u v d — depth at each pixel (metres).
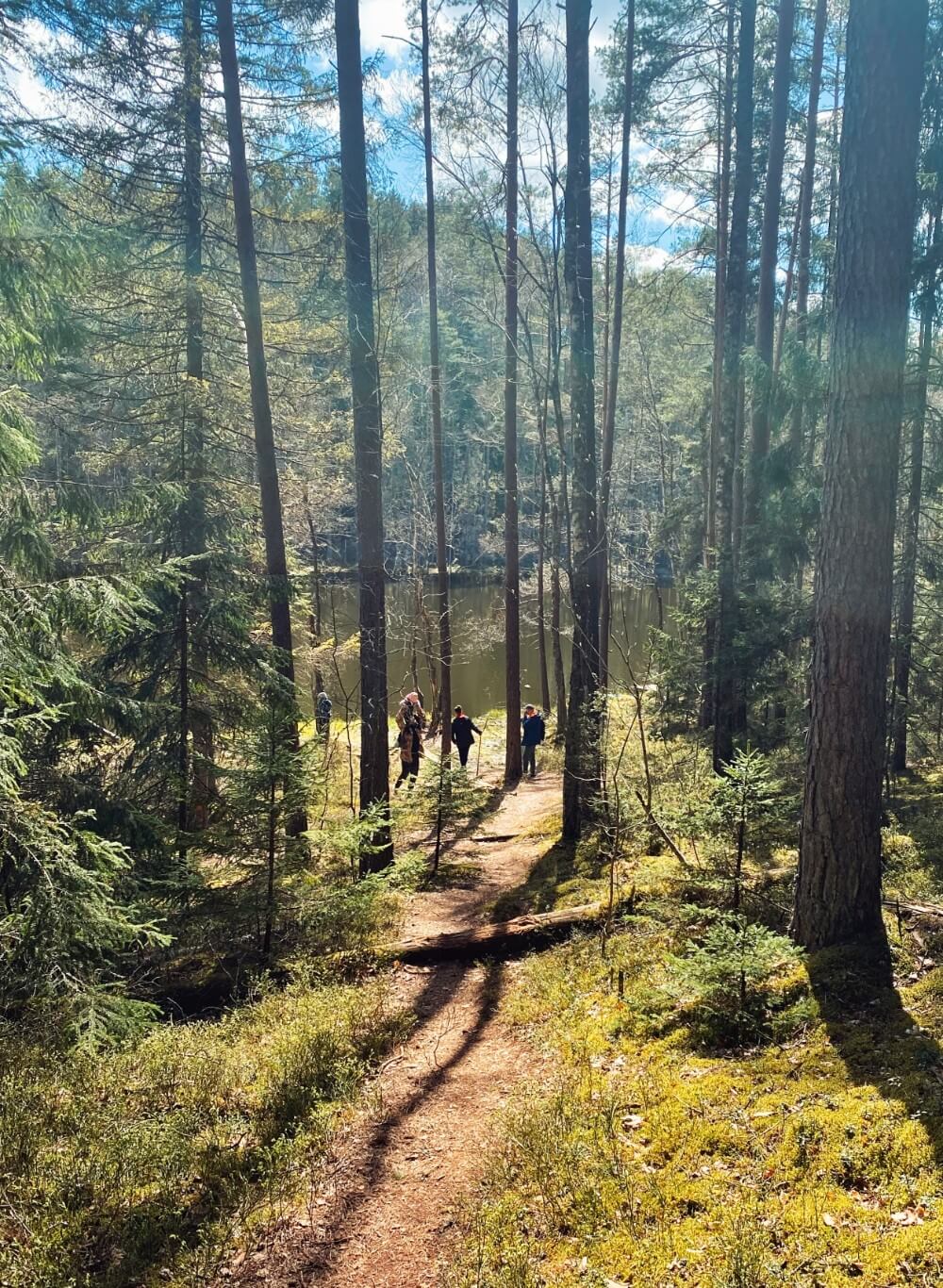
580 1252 3.44
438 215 21.67
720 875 6.79
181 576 6.55
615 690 15.45
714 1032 4.98
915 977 5.05
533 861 11.02
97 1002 5.03
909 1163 3.46
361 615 10.21
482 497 41.78
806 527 11.28
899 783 12.63
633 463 38.00
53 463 10.34
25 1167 4.20
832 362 5.41
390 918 8.62
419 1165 4.44
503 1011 6.43
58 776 7.11
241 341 11.71
